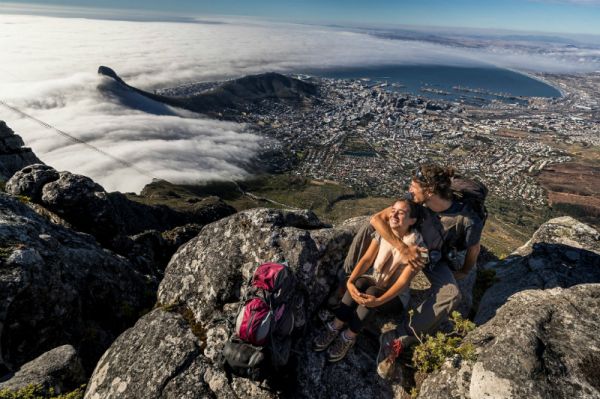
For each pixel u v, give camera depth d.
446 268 3.75
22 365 4.26
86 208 9.34
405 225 3.37
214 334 3.78
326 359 3.58
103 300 6.37
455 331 3.59
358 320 3.40
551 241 5.59
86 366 5.29
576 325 2.76
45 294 4.92
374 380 3.46
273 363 3.13
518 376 2.45
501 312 4.02
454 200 3.53
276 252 4.02
